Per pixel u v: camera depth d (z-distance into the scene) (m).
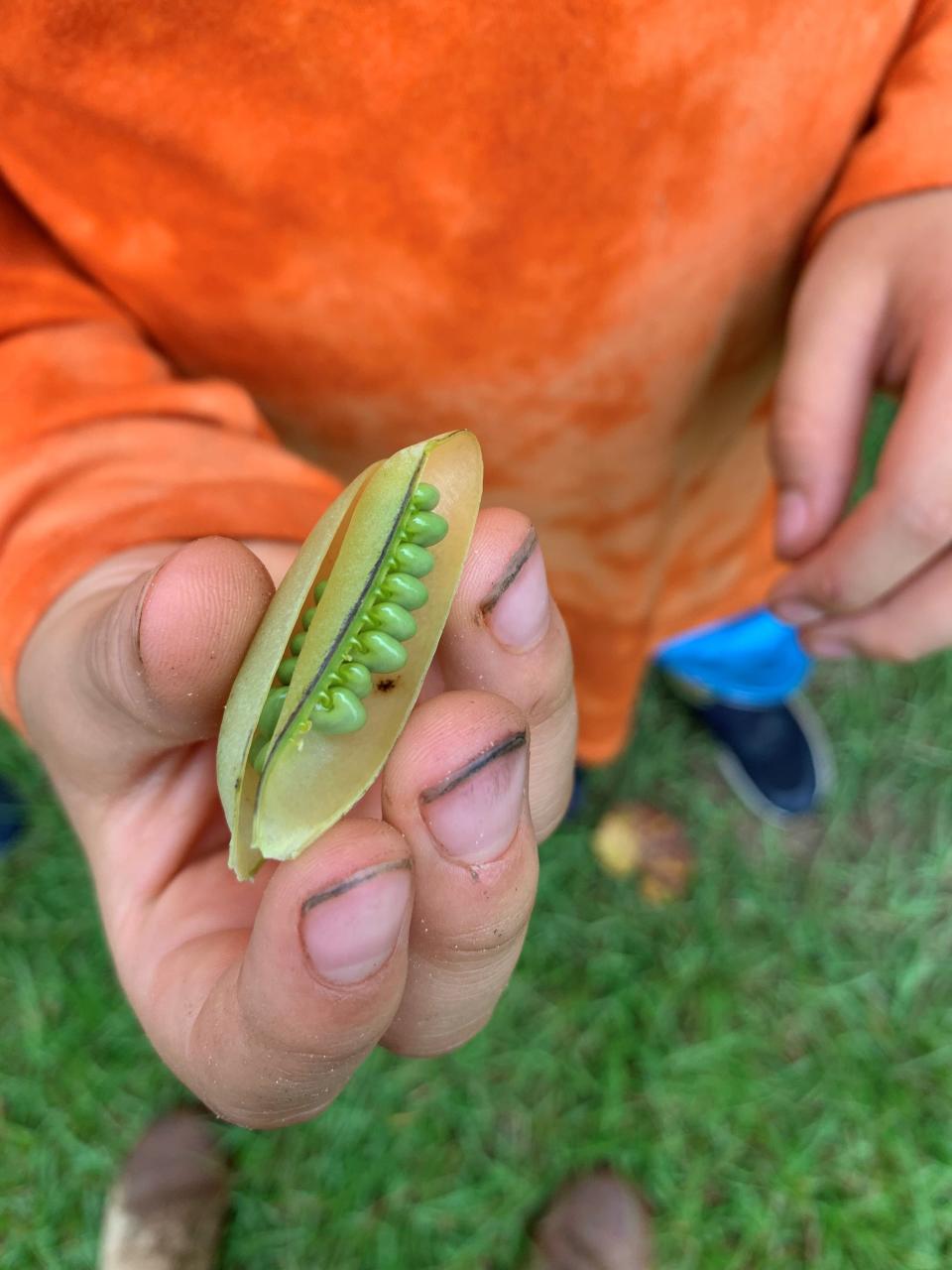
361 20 0.12
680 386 0.18
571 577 0.22
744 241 0.16
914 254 0.14
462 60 0.12
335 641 0.11
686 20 0.13
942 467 0.13
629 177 0.14
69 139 0.13
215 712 0.11
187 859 0.11
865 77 0.15
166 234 0.14
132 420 0.13
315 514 0.13
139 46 0.12
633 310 0.16
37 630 0.11
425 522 0.12
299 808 0.11
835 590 0.15
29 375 0.13
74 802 0.12
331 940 0.09
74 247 0.15
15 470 0.12
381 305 0.15
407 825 0.10
